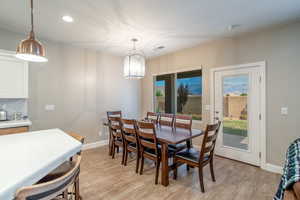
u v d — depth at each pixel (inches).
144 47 145.9
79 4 78.0
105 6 79.9
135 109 196.4
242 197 75.9
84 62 149.1
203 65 138.9
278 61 100.4
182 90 158.6
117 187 83.8
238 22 96.7
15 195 27.5
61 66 134.8
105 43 135.4
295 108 94.3
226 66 124.5
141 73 117.7
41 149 48.5
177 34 115.6
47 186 30.4
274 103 101.9
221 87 128.6
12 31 110.6
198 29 107.0
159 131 103.1
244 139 116.8
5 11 84.9
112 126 122.4
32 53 55.0
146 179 92.3
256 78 110.3
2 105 109.3
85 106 150.3
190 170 105.1
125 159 111.5
